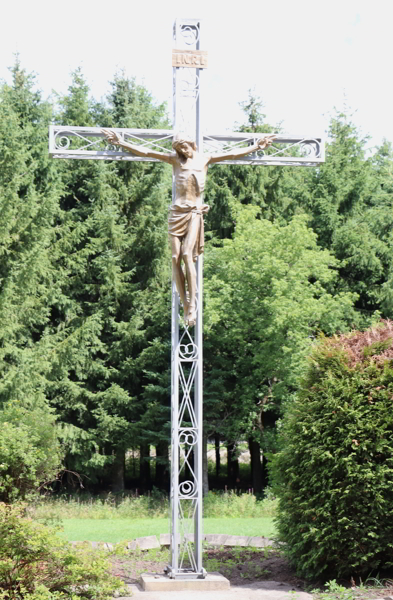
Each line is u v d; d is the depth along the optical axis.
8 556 6.89
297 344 21.52
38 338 26.14
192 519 9.08
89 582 7.19
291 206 28.23
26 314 23.97
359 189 28.09
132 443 24.81
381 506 8.30
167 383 24.48
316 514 8.50
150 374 24.41
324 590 8.17
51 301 24.86
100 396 24.55
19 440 12.05
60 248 25.61
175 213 8.77
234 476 29.84
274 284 21.58
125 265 26.53
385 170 33.06
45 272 24.31
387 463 8.47
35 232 24.03
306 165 9.66
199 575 8.37
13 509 7.25
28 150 26.08
